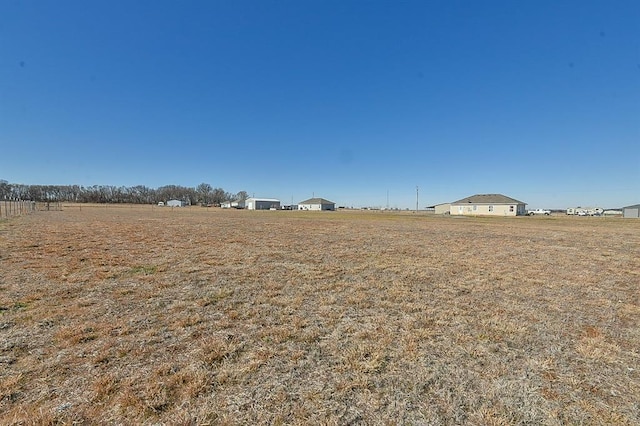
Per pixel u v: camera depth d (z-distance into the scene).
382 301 4.59
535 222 28.38
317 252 8.95
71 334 3.28
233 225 19.17
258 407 2.17
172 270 6.37
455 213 55.56
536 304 4.54
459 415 2.11
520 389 2.42
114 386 2.37
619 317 4.04
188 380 2.47
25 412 2.07
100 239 10.90
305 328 3.57
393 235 14.25
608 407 2.21
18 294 4.63
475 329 3.60
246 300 4.56
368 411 2.15
